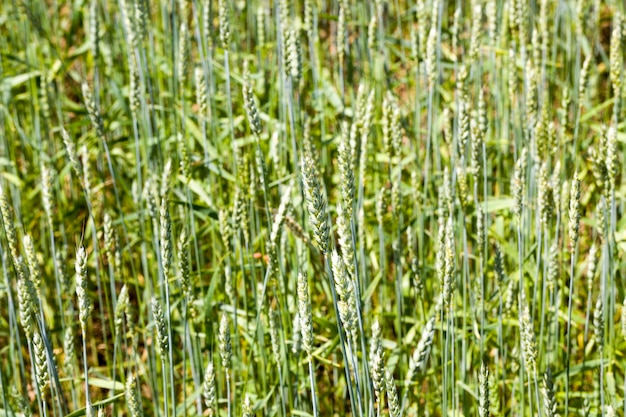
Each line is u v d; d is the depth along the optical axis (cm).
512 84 191
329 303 190
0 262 199
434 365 178
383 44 233
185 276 161
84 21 274
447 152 224
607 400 170
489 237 201
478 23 190
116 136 260
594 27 258
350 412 188
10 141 250
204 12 194
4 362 210
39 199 253
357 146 185
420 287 171
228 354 141
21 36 280
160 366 194
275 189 202
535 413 176
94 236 179
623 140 200
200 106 184
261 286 176
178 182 208
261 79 226
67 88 312
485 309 178
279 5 202
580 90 182
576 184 146
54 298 230
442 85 238
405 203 207
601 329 154
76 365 199
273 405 176
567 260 193
